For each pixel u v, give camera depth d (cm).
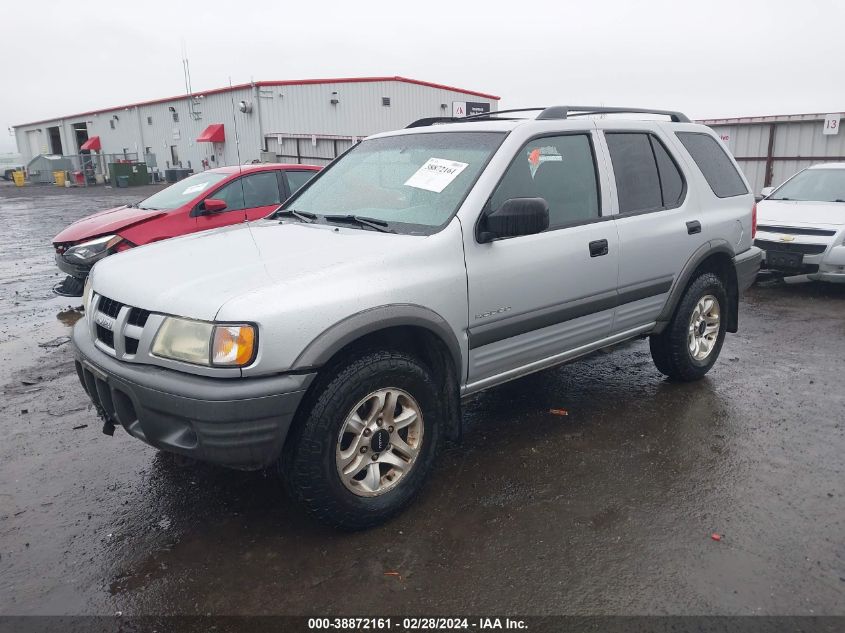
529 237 354
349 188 391
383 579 269
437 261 313
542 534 298
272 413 261
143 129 3703
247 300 262
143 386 268
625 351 575
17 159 4775
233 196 774
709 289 473
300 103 2791
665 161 452
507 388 484
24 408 456
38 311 752
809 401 455
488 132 370
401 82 3011
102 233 723
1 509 326
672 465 362
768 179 1644
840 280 776
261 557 285
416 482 315
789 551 284
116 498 336
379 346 302
